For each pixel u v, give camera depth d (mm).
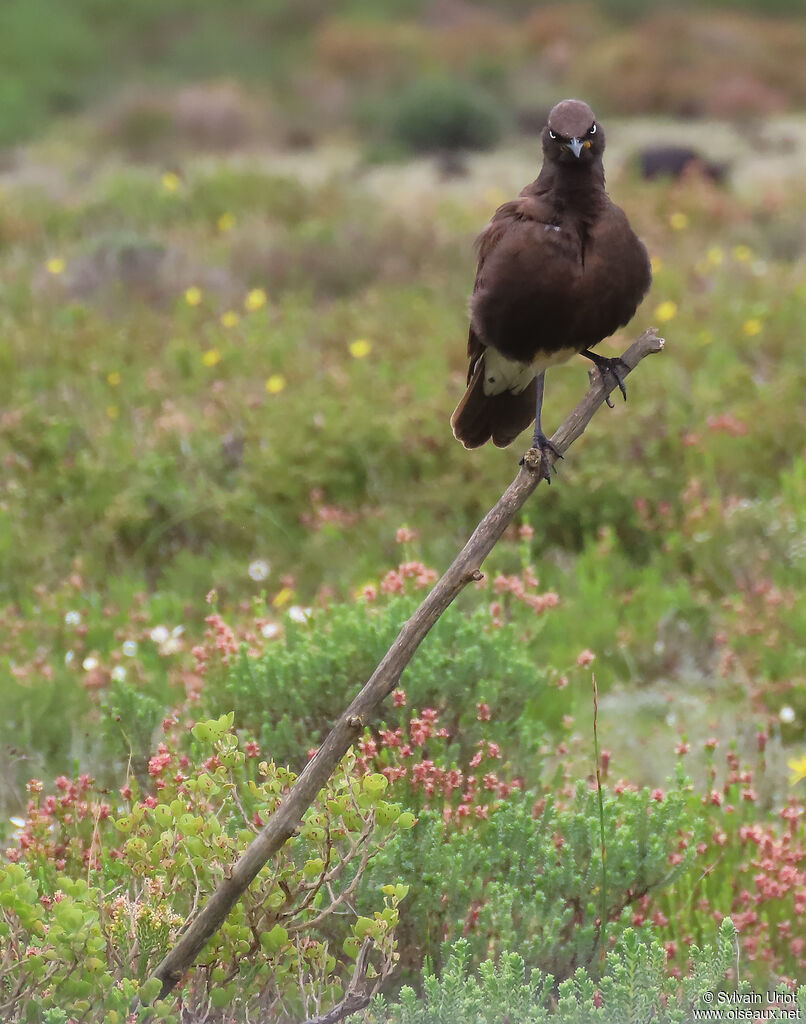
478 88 52312
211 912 5305
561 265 7027
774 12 65062
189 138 47188
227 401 15398
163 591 12297
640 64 54031
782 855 7566
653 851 6734
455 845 6734
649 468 13859
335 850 6023
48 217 27625
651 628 11227
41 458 14203
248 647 9039
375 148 44312
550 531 13203
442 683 8023
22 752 8852
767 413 14648
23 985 5074
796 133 46594
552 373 16500
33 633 10945
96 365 16750
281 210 28812
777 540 12406
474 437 8242
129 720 8203
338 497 13789
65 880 5367
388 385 16062
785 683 10117
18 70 56094
